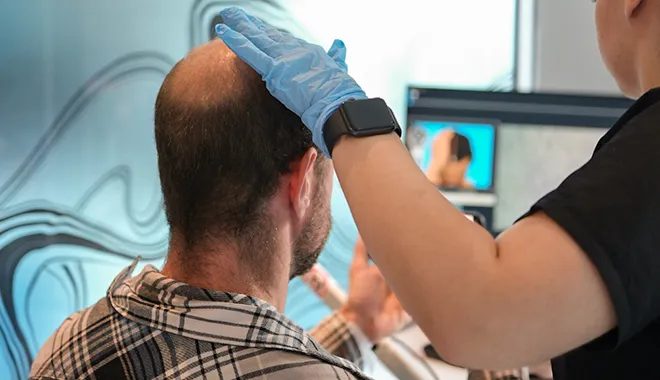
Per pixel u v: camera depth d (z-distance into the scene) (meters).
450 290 0.47
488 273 0.46
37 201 1.83
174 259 0.68
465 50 1.88
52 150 1.83
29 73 1.83
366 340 1.16
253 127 0.64
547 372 1.05
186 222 0.66
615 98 1.39
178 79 0.67
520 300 0.45
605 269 0.45
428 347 1.23
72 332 0.67
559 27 1.85
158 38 1.86
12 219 1.82
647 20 0.57
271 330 0.62
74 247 1.83
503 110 1.39
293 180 0.67
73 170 1.84
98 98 1.84
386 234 0.50
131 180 1.85
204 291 0.62
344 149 0.55
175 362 0.61
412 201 0.50
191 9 1.86
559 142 1.39
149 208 1.85
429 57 1.89
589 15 1.85
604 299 0.46
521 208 1.39
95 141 1.84
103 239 1.84
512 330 0.46
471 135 1.39
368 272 1.17
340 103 0.57
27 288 1.81
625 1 0.58
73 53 1.83
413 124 1.40
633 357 0.56
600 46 0.63
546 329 0.46
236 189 0.64
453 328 0.47
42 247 1.83
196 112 0.64
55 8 1.83
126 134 1.85
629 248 0.45
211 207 0.65
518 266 0.46
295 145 0.66
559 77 1.86
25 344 1.80
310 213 0.71
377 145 0.54
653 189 0.47
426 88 1.39
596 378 0.59
